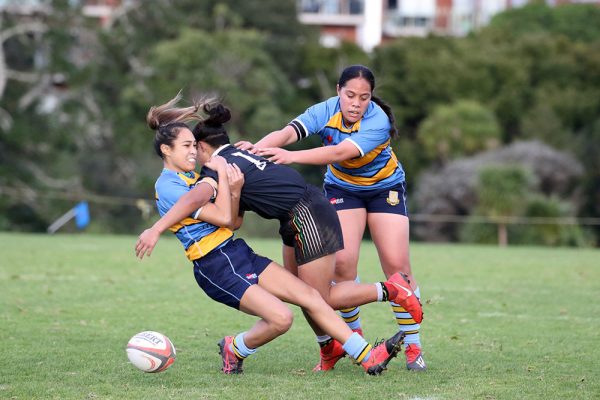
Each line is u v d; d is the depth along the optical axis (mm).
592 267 54062
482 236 94125
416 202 112312
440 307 35469
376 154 23453
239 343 21906
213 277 21500
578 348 26344
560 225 93938
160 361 20922
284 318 21125
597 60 144875
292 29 152625
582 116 135750
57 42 120125
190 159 21625
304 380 21438
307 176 130250
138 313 32281
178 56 120625
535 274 49250
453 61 139625
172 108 22469
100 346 25641
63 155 125312
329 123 23422
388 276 24031
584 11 187000
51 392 19797
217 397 19391
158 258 54844
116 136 122438
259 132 121938
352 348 21672
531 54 146000
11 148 122500
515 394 19906
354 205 24094
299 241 21922
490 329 30000
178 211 20797
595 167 126000
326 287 22203
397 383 21141
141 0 127938
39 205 117812
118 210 122062
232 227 22141
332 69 143875
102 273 45438
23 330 28094
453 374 22375
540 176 114812
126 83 125438
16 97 123312
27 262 50031
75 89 122000
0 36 119875
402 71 141625
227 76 124000
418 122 141125
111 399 19172
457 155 120375
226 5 141625
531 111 134125
